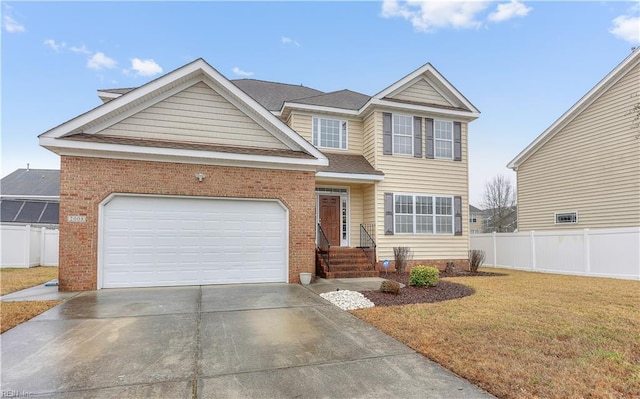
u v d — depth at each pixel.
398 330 5.20
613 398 3.09
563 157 15.88
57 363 3.91
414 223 13.66
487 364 3.88
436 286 9.17
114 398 3.14
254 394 3.24
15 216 22.31
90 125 8.77
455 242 14.18
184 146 8.95
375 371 3.77
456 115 14.23
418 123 13.97
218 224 9.40
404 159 13.69
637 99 13.02
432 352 4.27
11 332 5.01
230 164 9.45
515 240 14.95
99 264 8.46
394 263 13.10
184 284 9.05
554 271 13.26
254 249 9.66
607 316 5.99
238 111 9.94
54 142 8.05
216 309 6.51
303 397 3.20
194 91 9.65
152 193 8.82
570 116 15.50
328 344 4.64
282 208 9.96
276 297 7.62
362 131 14.67
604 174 14.15
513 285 9.63
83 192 8.39
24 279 10.27
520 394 3.19
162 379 3.54
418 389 3.35
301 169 10.07
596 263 11.98
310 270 10.01
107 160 8.56
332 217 13.91
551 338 4.78
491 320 5.71
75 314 6.04
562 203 15.88
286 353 4.30
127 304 6.82
